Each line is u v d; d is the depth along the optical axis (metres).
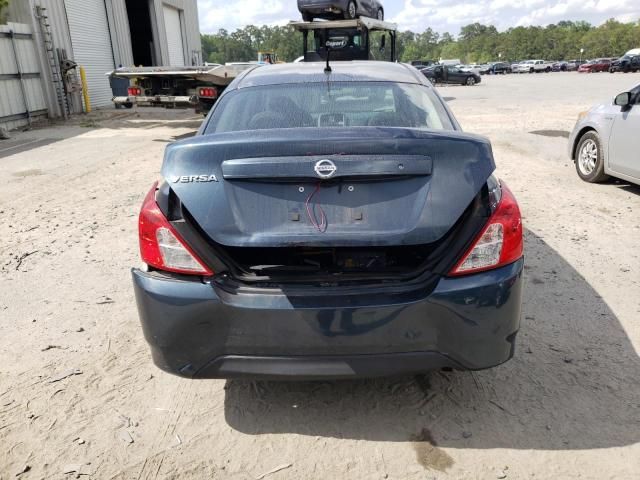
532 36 146.12
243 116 3.19
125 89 19.67
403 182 2.33
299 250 2.48
